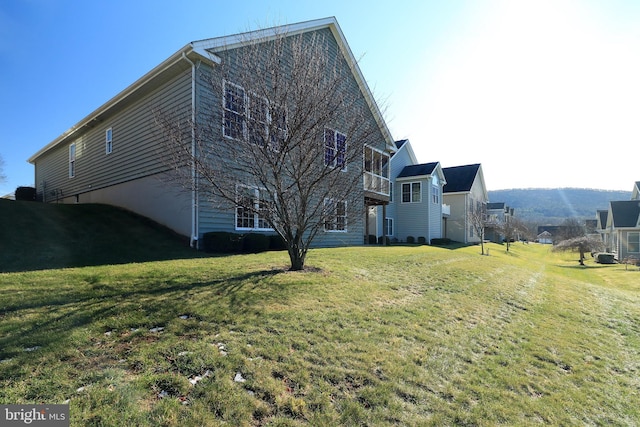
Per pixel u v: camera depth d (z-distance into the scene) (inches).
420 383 119.7
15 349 108.5
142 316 143.8
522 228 1477.6
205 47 347.6
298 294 197.0
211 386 100.1
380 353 136.6
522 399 121.2
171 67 369.1
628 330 231.5
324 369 118.5
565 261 982.4
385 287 245.0
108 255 289.6
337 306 185.9
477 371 137.3
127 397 90.7
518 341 180.5
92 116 536.4
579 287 397.1
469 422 102.3
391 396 108.9
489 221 1086.4
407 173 948.6
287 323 153.2
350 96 278.8
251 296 183.9
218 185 247.3
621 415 120.5
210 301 169.3
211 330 137.5
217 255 324.5
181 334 131.2
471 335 176.1
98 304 154.8
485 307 237.0
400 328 168.2
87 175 599.8
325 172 247.8
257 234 378.0
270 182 250.1
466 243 1029.2
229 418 88.5
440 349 151.1
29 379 94.1
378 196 637.3
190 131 291.4
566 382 140.6
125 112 487.8
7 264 235.8
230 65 301.4
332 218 276.1
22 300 154.8
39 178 848.3
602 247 943.0
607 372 156.1
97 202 561.3
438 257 448.1
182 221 369.7
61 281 191.5
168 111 392.2
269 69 246.7
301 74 237.5
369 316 177.8
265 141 235.0
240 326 143.9
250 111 241.3
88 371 101.1
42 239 310.2
